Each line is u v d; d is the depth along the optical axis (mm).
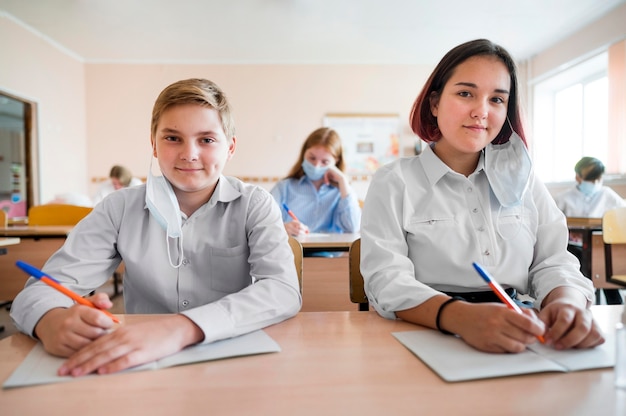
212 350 554
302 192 2426
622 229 2404
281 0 3795
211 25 4293
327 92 5320
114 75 5207
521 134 916
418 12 4031
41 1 3736
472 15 4105
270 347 563
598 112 4617
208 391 436
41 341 601
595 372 482
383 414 387
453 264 846
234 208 949
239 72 5285
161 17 4098
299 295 784
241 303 658
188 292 906
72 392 437
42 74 4434
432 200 895
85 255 842
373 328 659
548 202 964
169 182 885
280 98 5301
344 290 1666
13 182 4445
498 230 880
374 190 928
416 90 5352
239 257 928
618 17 3895
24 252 2336
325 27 4363
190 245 909
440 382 456
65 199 3846
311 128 5320
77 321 557
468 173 945
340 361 518
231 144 935
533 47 4883
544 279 811
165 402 412
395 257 812
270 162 5309
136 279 893
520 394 427
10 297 2330
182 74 5254
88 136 5207
